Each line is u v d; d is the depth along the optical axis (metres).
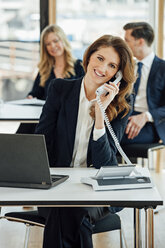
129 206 1.85
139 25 4.22
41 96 4.96
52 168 2.46
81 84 2.58
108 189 2.00
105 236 3.27
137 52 4.26
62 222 2.04
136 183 2.05
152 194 1.94
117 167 2.06
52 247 2.02
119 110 2.53
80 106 2.56
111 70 2.47
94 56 2.48
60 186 2.07
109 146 2.46
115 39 2.46
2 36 5.87
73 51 5.77
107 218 2.30
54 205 1.84
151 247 1.89
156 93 4.20
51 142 2.65
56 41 4.69
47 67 4.80
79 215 2.05
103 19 5.70
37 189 2.01
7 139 2.00
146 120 4.07
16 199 1.86
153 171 5.22
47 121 2.63
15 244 3.09
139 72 4.28
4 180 2.09
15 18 5.81
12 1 5.75
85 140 2.56
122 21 5.70
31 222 2.23
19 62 5.98
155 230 3.37
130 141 4.00
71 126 2.56
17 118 3.50
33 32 5.83
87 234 2.05
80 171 2.38
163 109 4.10
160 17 5.34
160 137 4.02
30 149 1.99
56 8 5.57
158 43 5.39
